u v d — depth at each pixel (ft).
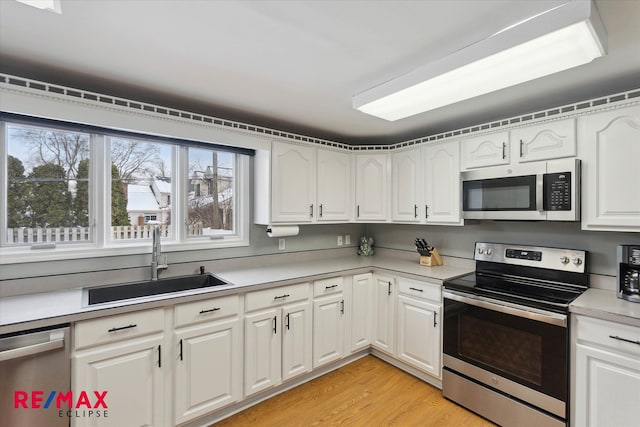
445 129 9.41
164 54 5.04
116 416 5.26
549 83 5.99
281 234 8.60
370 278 9.39
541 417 5.82
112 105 5.95
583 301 5.78
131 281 6.97
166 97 6.91
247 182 8.93
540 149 6.66
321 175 9.46
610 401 5.14
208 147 8.07
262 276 7.72
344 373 8.55
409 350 8.32
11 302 5.33
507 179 7.07
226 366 6.54
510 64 4.57
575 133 6.19
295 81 6.06
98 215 6.68
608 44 4.59
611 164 5.76
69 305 5.18
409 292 8.36
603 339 5.21
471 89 5.52
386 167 9.96
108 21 4.14
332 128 9.38
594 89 6.27
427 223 8.93
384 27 4.28
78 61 5.27
